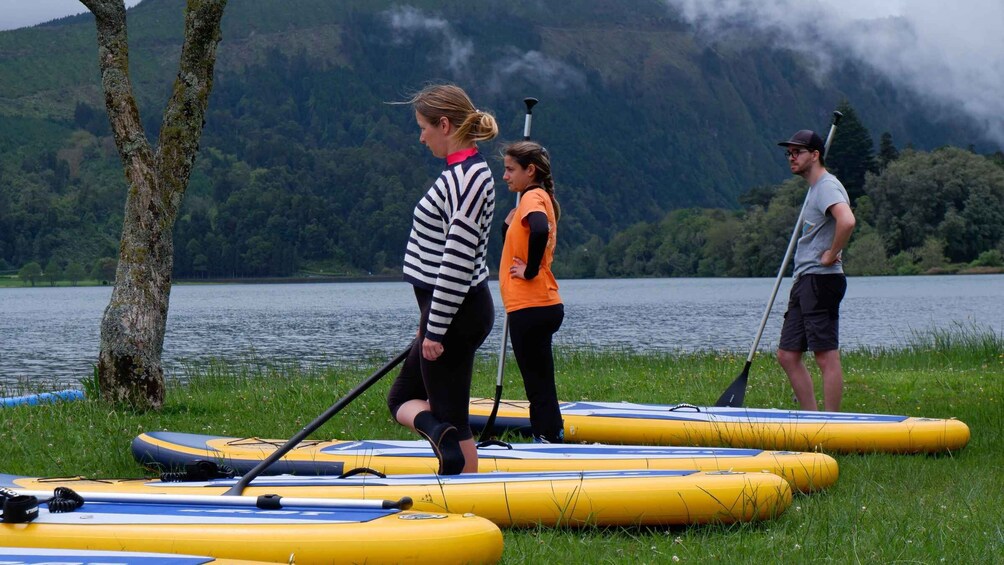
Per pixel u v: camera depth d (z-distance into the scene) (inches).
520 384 443.5
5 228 5625.0
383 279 5743.1
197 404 362.0
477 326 175.6
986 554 157.3
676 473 190.7
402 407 187.3
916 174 3363.7
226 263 5575.8
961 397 361.4
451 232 169.2
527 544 167.6
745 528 179.6
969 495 201.9
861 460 253.0
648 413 290.7
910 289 2514.8
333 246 5812.0
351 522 146.1
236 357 874.1
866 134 3538.4
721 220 4813.0
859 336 1065.5
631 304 2107.5
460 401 180.7
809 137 294.7
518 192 252.7
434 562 140.2
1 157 7564.0
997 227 3336.6
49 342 1162.0
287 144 7175.2
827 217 293.4
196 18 357.7
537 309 243.8
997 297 2049.7
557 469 214.5
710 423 274.2
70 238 5639.8
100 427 307.9
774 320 1434.5
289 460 225.8
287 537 141.6
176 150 356.2
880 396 370.0
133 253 348.5
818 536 169.2
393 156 6712.6
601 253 5221.5
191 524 147.3
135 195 349.4
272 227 5693.9
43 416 329.1
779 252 3831.2
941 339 614.5
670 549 167.5
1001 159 3858.3
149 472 247.8
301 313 1945.1
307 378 501.4
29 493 168.4
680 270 4731.8
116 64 352.5
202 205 6333.7
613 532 179.3
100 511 156.4
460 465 181.2
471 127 174.7
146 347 346.6
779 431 267.4
